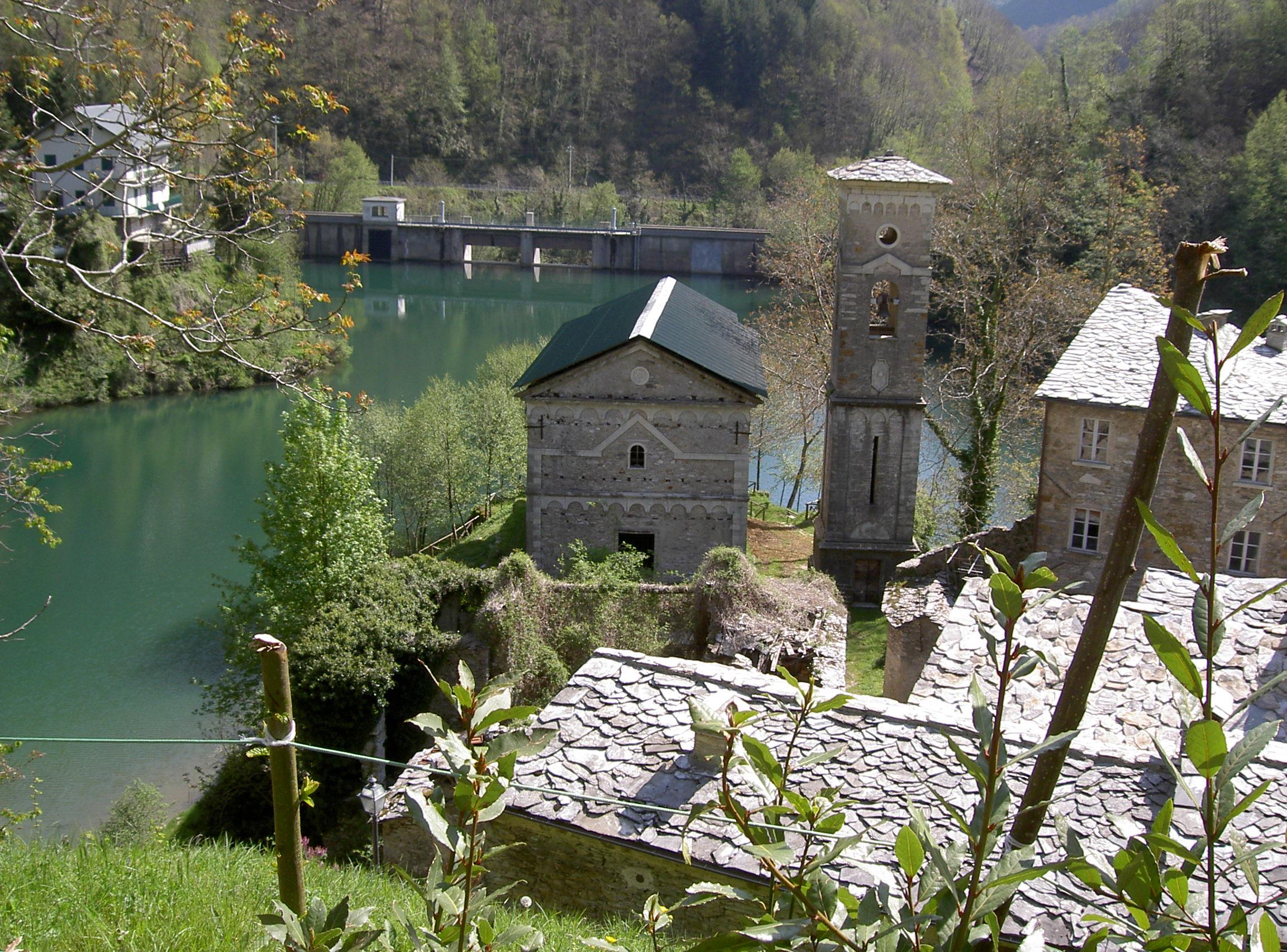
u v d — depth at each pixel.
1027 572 4.58
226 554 48.44
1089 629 5.63
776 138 180.25
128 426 67.69
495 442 52.78
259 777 27.23
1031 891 10.33
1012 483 51.91
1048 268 50.94
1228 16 88.62
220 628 35.88
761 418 53.59
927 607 30.36
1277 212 65.75
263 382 78.88
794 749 12.58
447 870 5.56
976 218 54.31
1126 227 56.53
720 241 141.38
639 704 13.80
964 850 4.69
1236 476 31.20
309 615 30.28
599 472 39.69
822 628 29.77
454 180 179.62
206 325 18.06
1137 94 85.38
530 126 189.38
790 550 46.66
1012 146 57.94
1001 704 4.54
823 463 43.47
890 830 11.32
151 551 48.47
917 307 39.12
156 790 27.25
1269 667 15.14
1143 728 13.87
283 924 5.21
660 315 40.94
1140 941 4.29
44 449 62.25
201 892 9.74
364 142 178.25
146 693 35.91
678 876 12.09
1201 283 5.08
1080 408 32.94
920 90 181.62
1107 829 11.12
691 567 40.47
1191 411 31.22
